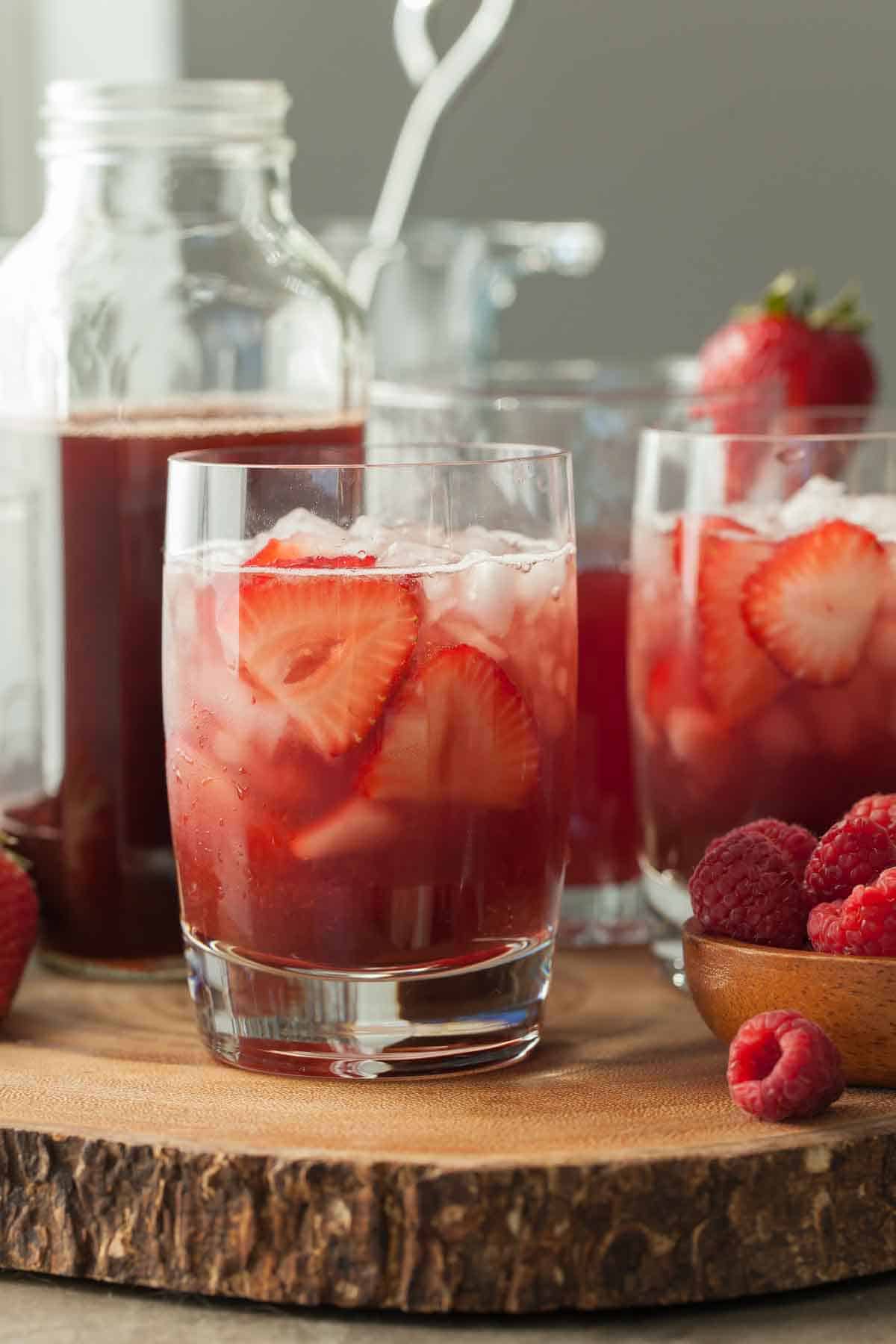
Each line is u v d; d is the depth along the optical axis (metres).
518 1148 0.65
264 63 1.47
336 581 0.68
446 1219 0.65
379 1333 0.65
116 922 0.78
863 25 1.52
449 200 1.52
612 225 1.54
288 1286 0.65
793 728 0.74
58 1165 0.67
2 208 1.39
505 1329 0.65
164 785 0.78
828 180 1.54
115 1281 0.67
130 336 0.77
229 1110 0.68
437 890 0.69
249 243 0.79
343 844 0.69
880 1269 0.66
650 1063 0.71
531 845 0.70
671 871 0.77
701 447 0.75
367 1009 0.69
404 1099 0.69
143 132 0.79
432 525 0.69
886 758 0.74
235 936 0.70
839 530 0.73
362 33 1.47
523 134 1.52
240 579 0.68
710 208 1.54
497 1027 0.71
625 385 0.87
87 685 0.78
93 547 0.78
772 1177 0.65
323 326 0.79
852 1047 0.68
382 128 1.49
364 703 0.68
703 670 0.75
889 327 1.56
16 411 0.79
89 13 1.41
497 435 0.80
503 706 0.69
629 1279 0.65
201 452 0.71
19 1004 0.77
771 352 0.87
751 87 1.53
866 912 0.68
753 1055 0.67
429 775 0.68
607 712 0.80
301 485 0.69
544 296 1.53
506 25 0.94
